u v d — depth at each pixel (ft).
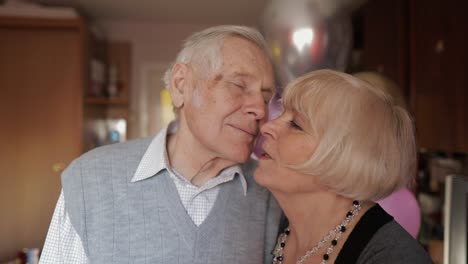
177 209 2.82
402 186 2.53
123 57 12.12
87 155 3.08
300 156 2.46
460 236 3.52
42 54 9.22
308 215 2.63
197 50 2.80
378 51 7.64
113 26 12.10
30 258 6.75
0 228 9.16
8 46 9.18
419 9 5.88
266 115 2.86
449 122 4.91
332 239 2.50
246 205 3.05
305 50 5.47
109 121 11.93
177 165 3.00
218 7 10.69
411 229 3.89
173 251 2.78
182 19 11.87
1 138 9.20
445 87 5.04
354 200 2.54
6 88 9.20
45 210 9.25
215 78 2.70
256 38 2.85
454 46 4.78
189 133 2.94
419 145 5.85
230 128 2.73
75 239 2.89
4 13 8.89
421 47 5.83
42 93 9.24
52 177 9.26
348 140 2.33
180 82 2.93
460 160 6.15
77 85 9.25
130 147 3.16
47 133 9.23
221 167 3.00
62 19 9.08
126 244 2.78
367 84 2.48
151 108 12.37
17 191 9.23
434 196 6.65
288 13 5.55
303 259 2.56
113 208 2.84
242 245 2.95
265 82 2.78
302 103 2.47
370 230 2.37
